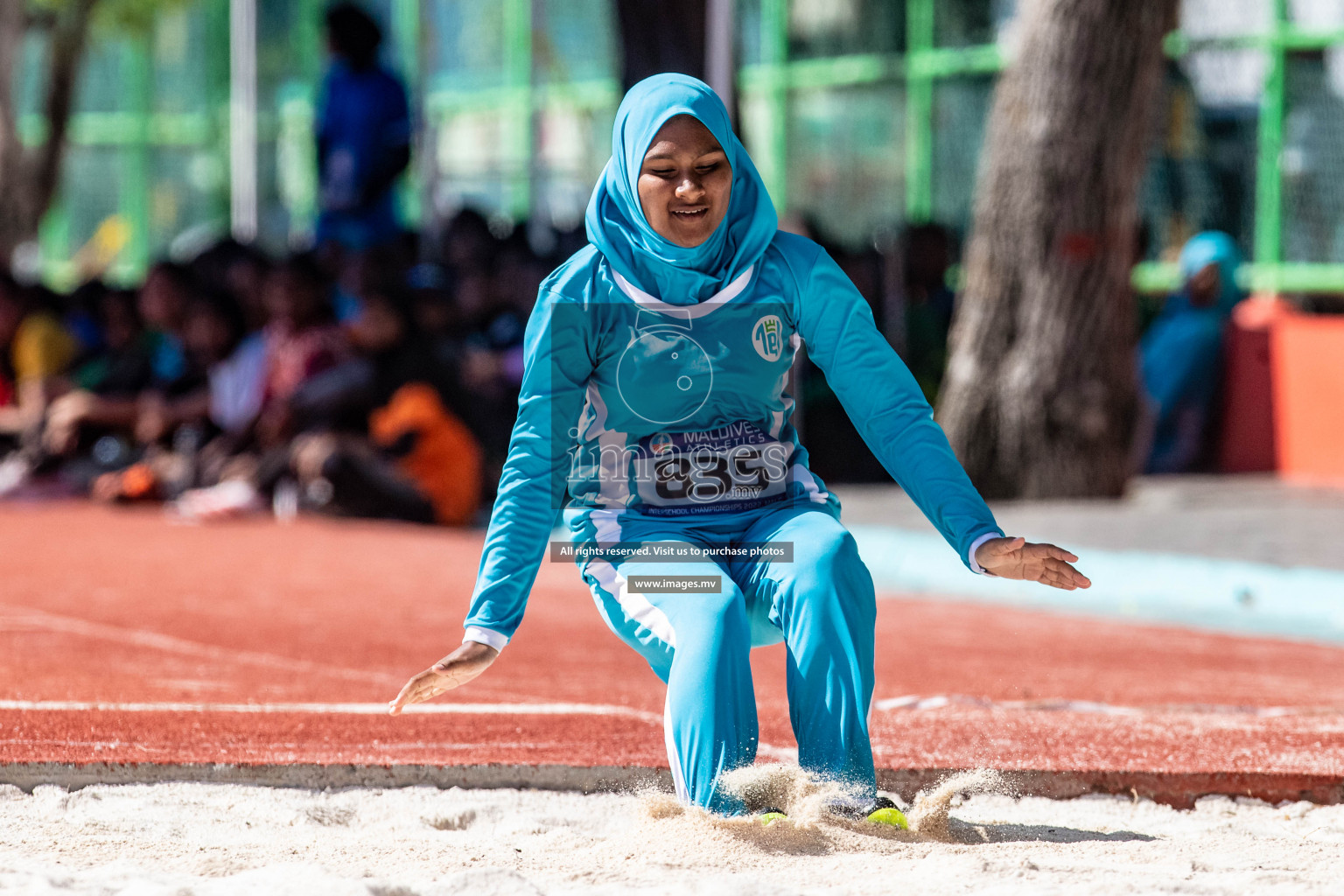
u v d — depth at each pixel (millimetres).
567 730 12156
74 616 18641
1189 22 42062
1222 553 24594
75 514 32219
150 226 69938
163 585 21672
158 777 10531
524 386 9273
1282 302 41281
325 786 10602
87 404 35188
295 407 30797
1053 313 32969
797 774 8828
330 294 36000
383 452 30484
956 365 33875
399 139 42344
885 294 37531
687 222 8992
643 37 36594
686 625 8914
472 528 31125
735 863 8258
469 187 57375
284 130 64562
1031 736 12312
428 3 47156
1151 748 11836
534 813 10328
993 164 33656
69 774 10422
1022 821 10398
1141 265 42969
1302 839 9547
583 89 53719
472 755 11031
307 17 63656
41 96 70062
